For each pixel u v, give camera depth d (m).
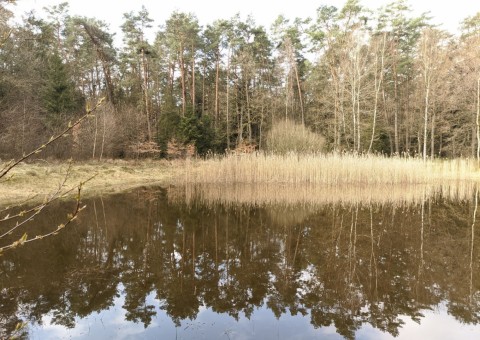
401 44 28.86
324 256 6.41
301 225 8.75
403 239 7.54
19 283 5.07
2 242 7.00
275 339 3.69
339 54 24.89
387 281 5.28
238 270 5.69
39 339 3.64
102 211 10.09
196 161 21.86
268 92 33.59
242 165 17.55
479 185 16.81
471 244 7.14
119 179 17.53
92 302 4.54
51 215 9.39
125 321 4.07
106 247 6.79
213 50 34.50
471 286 5.07
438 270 5.68
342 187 15.94
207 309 4.41
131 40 31.59
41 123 20.91
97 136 22.97
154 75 36.78
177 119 29.56
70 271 5.56
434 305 4.49
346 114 25.97
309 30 27.86
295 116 33.06
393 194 13.91
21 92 19.42
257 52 34.25
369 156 17.72
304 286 5.12
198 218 9.41
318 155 18.75
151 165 23.16
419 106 27.81
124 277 5.35
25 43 21.05
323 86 30.00
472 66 23.02
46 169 15.26
